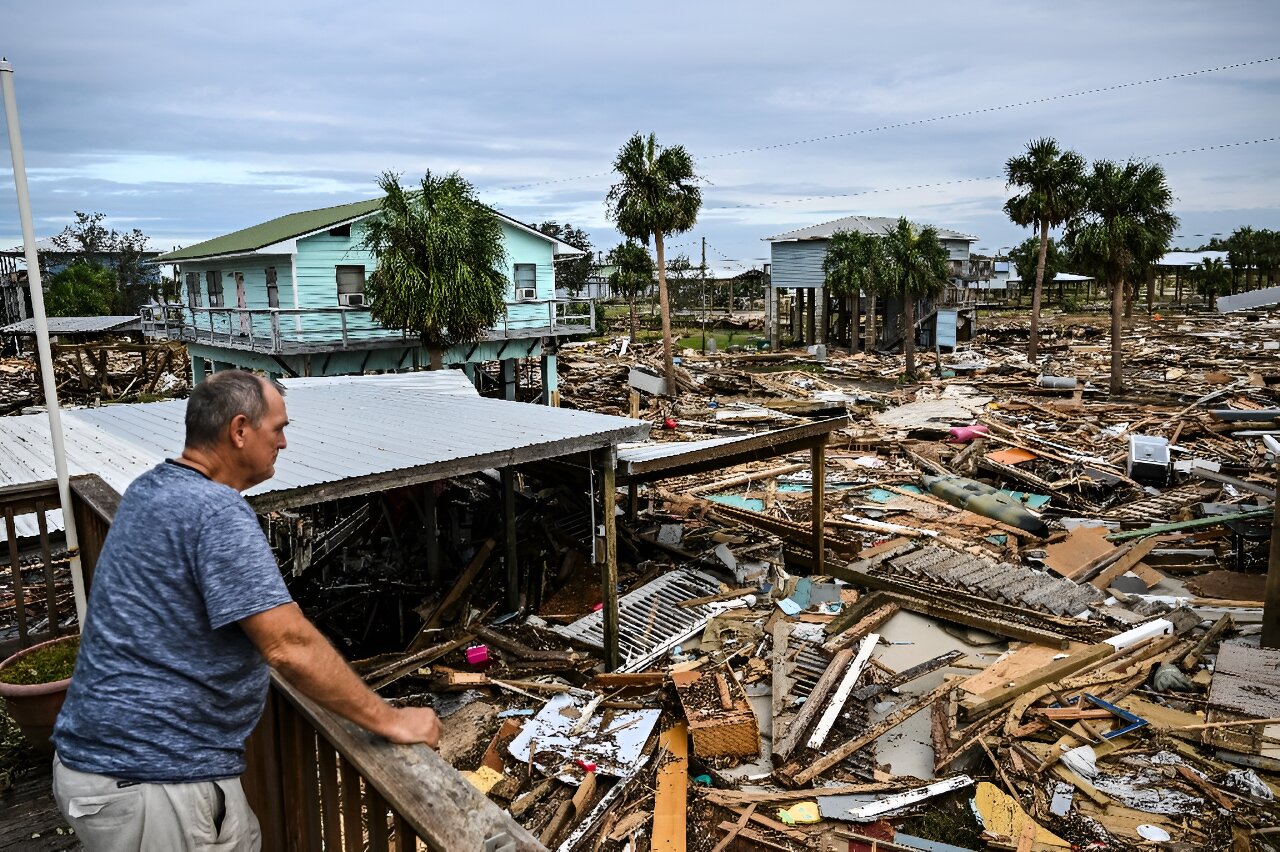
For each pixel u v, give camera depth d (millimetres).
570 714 9023
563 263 81812
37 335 4637
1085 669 9727
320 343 22156
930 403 29812
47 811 4184
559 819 7320
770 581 13188
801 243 50844
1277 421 18141
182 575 2066
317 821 2555
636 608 11797
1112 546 14453
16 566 5223
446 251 20625
